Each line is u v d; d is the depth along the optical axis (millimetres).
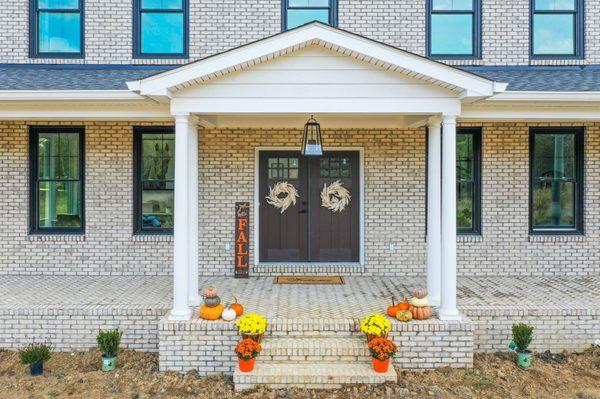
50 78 8289
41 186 9227
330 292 7852
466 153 9273
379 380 5672
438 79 5945
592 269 9078
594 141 9016
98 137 9016
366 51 5898
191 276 6957
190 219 6953
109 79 8273
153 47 9234
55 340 6703
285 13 9109
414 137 9086
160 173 9266
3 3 9078
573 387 5777
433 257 6988
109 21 9094
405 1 9047
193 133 6945
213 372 6152
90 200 9039
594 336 6707
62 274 9047
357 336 6270
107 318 6703
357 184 9359
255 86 6195
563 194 9305
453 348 6168
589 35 9188
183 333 6141
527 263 9078
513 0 9125
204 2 9062
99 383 5863
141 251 9062
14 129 8969
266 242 9391
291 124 8523
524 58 9148
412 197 9109
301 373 5695
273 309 6859
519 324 6383
